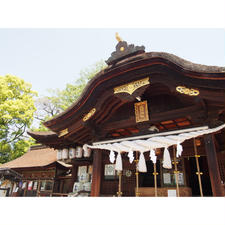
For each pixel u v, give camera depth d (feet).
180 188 24.77
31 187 44.57
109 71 22.97
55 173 41.98
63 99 83.10
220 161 26.08
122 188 31.24
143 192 26.55
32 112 75.82
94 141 26.63
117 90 23.32
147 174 32.53
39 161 47.52
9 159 71.77
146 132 22.47
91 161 35.27
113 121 26.32
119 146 21.57
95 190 23.44
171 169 26.86
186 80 18.90
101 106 24.47
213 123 18.89
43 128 83.46
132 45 23.86
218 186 16.48
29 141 79.92
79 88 79.51
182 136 19.02
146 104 23.58
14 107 68.90
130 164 32.01
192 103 20.93
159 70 20.75
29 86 80.94
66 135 28.17
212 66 17.65
